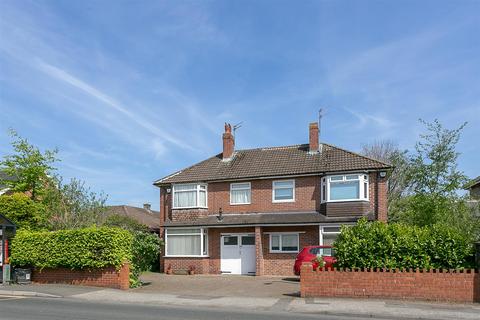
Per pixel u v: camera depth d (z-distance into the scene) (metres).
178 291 18.92
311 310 13.80
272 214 27.41
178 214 29.39
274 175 27.52
